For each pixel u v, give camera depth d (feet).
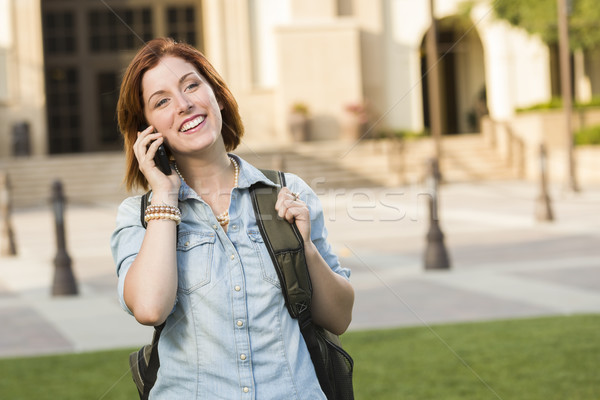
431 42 72.54
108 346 21.45
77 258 39.93
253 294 7.34
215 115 7.74
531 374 16.53
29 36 90.38
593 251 35.09
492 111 94.12
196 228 7.48
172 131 7.61
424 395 15.11
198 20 94.27
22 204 78.64
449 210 56.90
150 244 7.21
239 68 91.20
